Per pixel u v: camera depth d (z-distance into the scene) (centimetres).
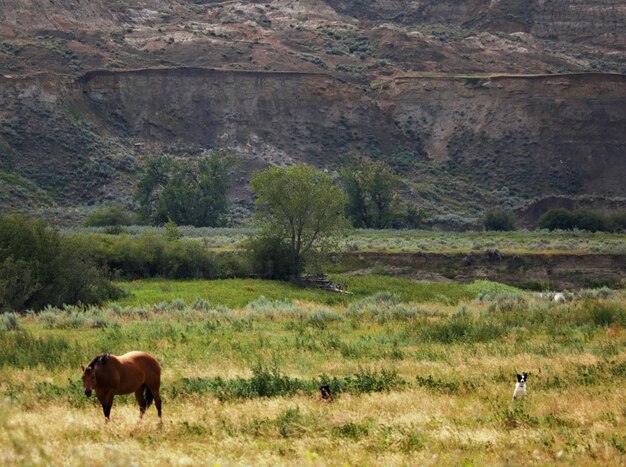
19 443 1304
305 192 6688
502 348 3066
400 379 2334
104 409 1589
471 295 6600
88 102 14050
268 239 6781
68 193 12056
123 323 3972
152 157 12112
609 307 3991
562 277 7538
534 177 14662
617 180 14638
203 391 2100
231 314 4391
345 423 1689
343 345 3103
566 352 2964
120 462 1243
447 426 1661
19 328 3781
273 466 1330
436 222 12012
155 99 14462
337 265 7556
